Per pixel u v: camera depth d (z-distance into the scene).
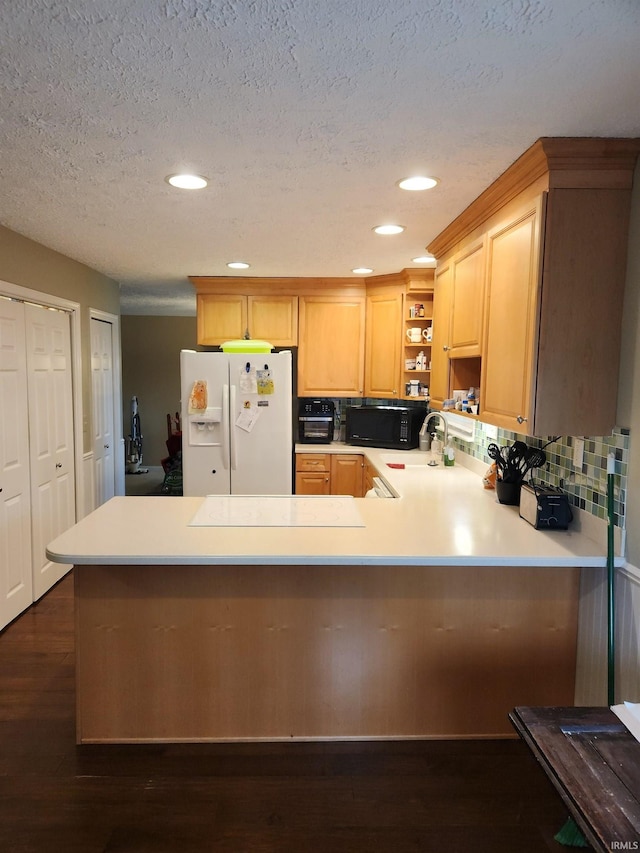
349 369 4.56
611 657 1.81
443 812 1.87
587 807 1.08
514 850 1.72
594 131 1.70
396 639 2.21
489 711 2.25
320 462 4.40
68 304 3.71
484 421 2.39
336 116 1.60
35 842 1.73
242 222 2.75
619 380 1.91
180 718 2.20
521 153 1.87
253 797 1.92
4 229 2.92
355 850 1.72
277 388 3.83
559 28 1.18
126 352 7.73
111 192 2.30
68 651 2.88
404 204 2.43
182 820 1.82
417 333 4.20
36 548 3.43
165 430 7.86
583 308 1.87
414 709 2.24
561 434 1.92
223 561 1.91
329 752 2.16
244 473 3.86
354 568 2.17
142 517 2.35
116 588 2.14
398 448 4.40
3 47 1.26
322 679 2.22
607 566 1.85
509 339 2.11
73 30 1.19
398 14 1.13
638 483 1.83
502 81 1.41
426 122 1.64
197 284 4.45
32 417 3.34
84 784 1.97
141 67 1.34
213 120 1.63
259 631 2.19
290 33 1.20
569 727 1.33
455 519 2.38
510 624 2.22
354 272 4.16
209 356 3.81
